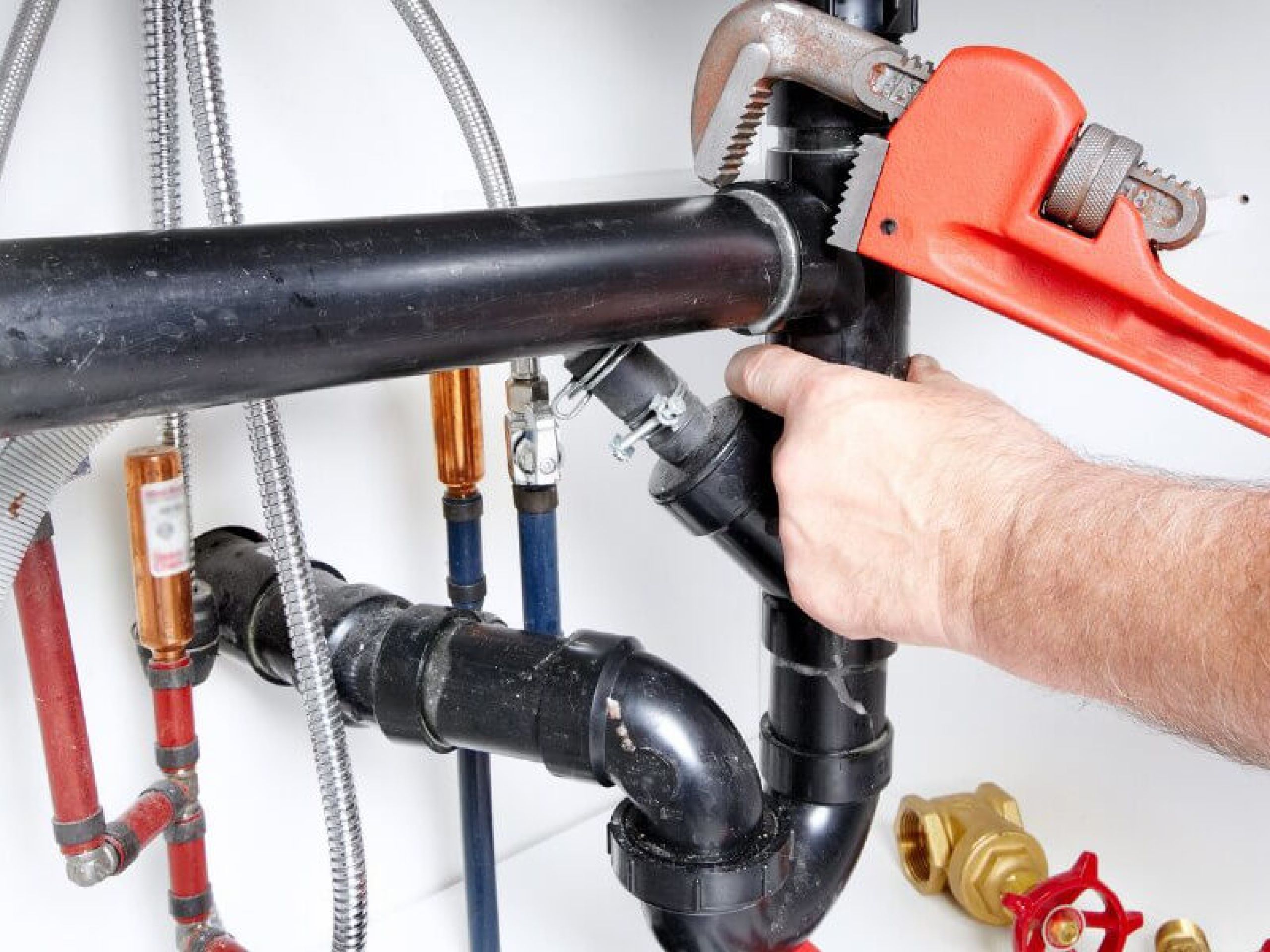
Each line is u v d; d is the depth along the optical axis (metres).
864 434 0.48
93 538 0.66
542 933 0.82
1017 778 1.00
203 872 0.62
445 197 0.76
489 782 0.73
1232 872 0.87
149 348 0.34
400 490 0.80
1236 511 0.40
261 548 0.66
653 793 0.53
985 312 1.00
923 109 0.47
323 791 0.55
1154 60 0.92
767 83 0.52
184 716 0.60
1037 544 0.43
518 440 0.64
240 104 0.66
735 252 0.49
